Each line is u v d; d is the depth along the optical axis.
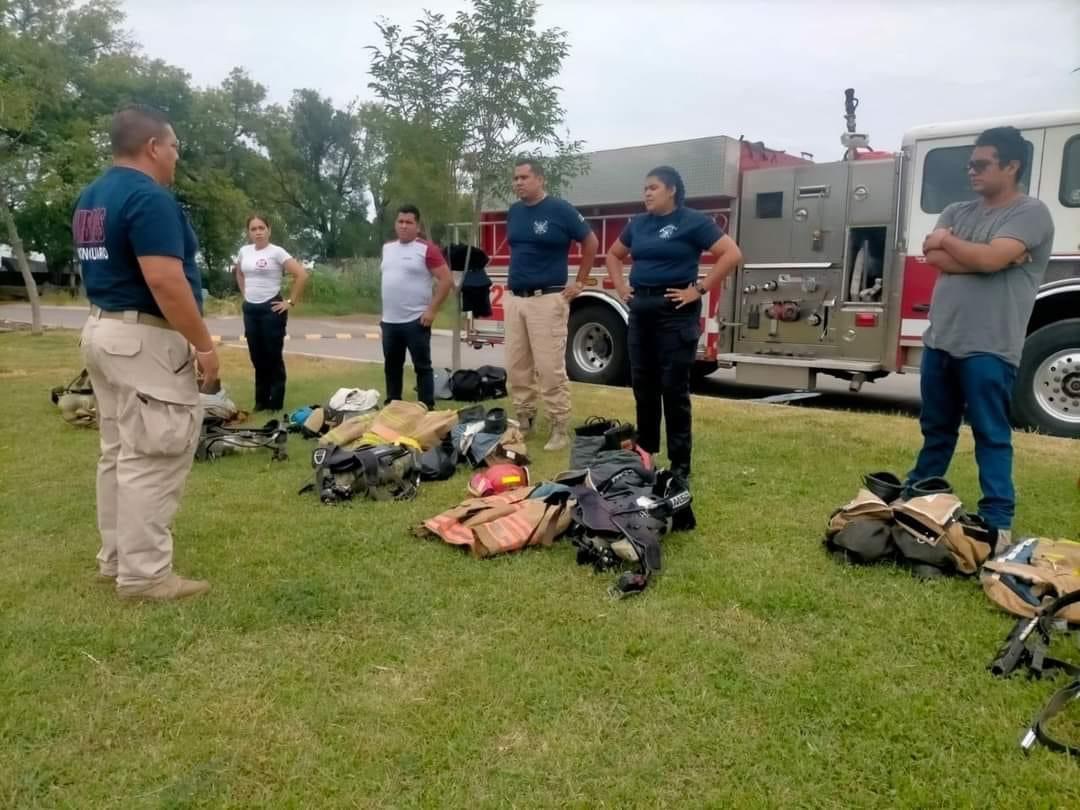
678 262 4.66
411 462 4.68
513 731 2.32
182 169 38.94
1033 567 3.18
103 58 30.47
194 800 2.03
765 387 10.42
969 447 5.86
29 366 10.59
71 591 3.22
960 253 3.61
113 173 2.98
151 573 3.11
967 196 7.07
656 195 4.59
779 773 2.15
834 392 9.84
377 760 2.19
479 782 2.11
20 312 27.12
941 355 3.89
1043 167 6.78
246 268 7.08
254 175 50.03
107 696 2.47
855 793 2.07
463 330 11.24
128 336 2.94
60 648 2.74
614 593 3.19
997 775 2.12
